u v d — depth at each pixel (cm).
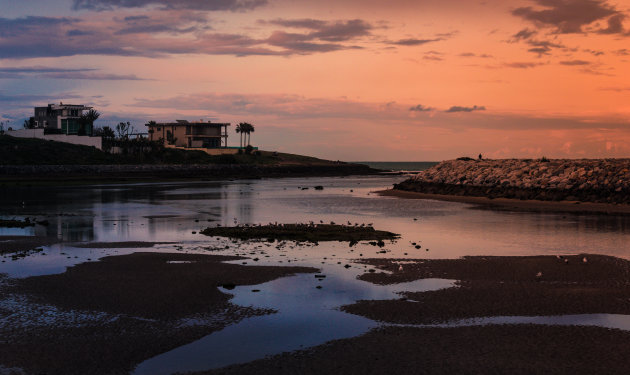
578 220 4234
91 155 13925
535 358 1316
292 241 3095
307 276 2155
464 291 1920
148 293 1888
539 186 6106
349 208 5366
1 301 1783
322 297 1847
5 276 2147
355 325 1561
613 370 1244
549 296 1852
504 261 2458
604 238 3238
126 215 4631
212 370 1253
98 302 1778
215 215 4656
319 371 1246
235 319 1614
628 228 3719
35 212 4872
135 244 2994
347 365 1278
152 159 15425
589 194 5594
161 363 1291
